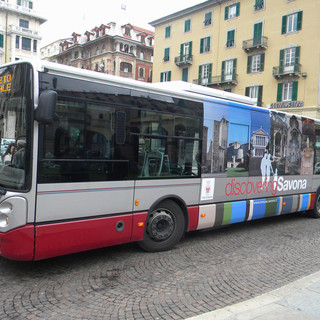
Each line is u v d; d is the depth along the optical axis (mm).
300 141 8516
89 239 4750
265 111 7512
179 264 5234
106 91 4895
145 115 5379
